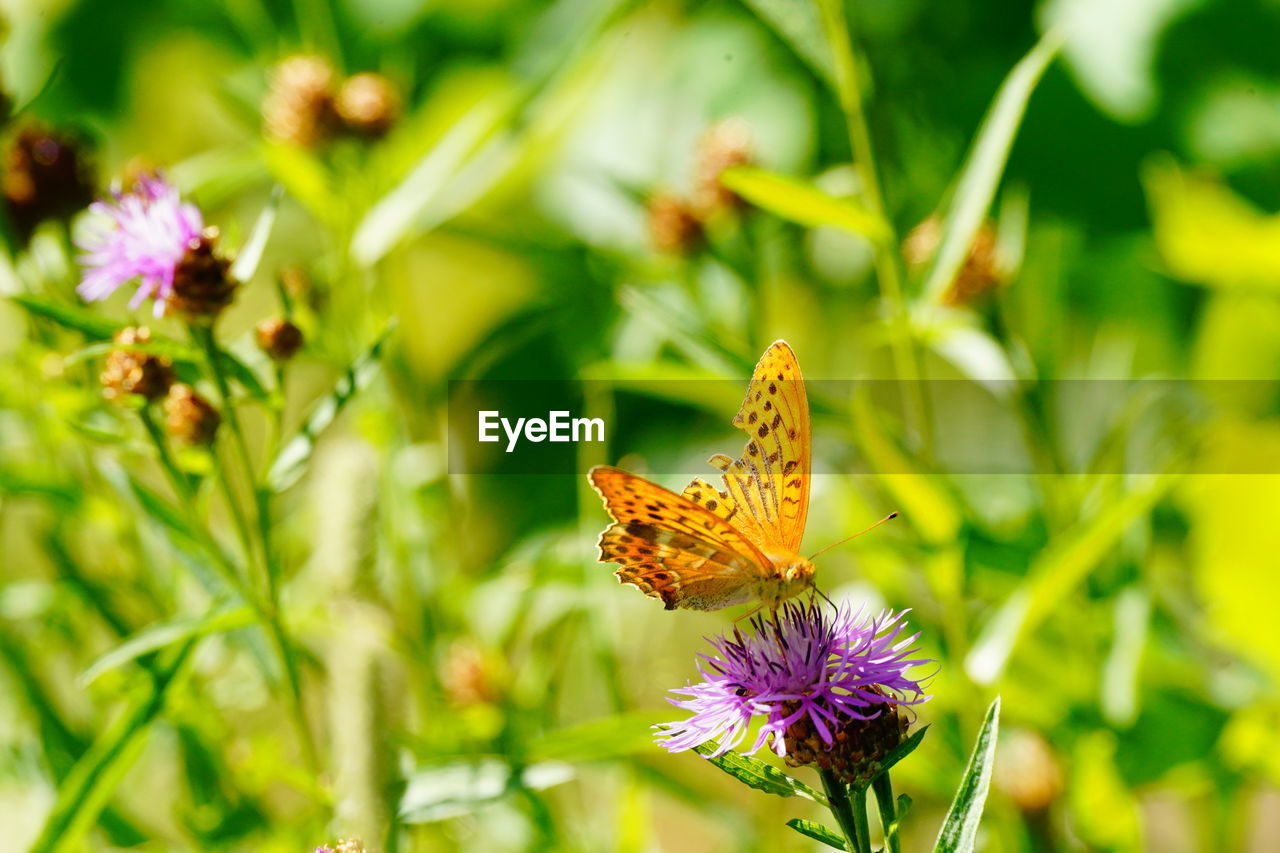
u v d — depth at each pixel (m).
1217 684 0.64
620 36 0.68
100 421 0.59
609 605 0.62
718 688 0.52
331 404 0.56
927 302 0.59
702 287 0.67
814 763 0.51
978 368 0.61
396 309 0.67
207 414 0.56
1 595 0.62
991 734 0.48
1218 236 0.63
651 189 0.68
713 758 0.50
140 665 0.55
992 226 0.66
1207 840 0.65
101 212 0.56
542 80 0.67
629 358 0.68
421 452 0.66
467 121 0.66
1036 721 0.63
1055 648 0.64
